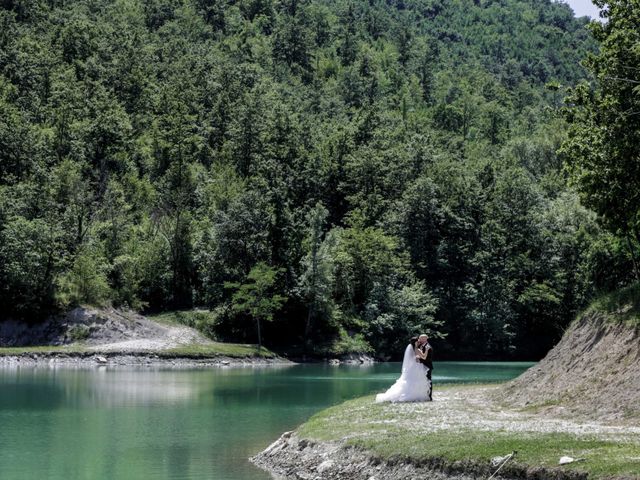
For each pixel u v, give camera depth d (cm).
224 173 12950
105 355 8231
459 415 2953
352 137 14988
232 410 4234
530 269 11275
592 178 3406
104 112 13862
